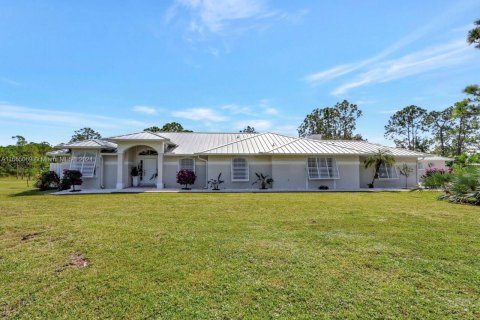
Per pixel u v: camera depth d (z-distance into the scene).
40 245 6.37
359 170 25.91
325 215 10.16
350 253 5.72
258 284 4.30
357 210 11.38
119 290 4.14
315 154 23.77
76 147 23.20
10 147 49.72
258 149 24.28
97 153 23.69
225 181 23.67
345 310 3.55
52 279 4.54
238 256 5.54
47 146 52.97
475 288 4.16
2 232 7.55
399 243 6.45
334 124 54.78
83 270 4.91
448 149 51.25
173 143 26.11
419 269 4.89
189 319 3.37
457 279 4.47
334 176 24.33
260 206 12.58
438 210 11.45
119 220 9.18
